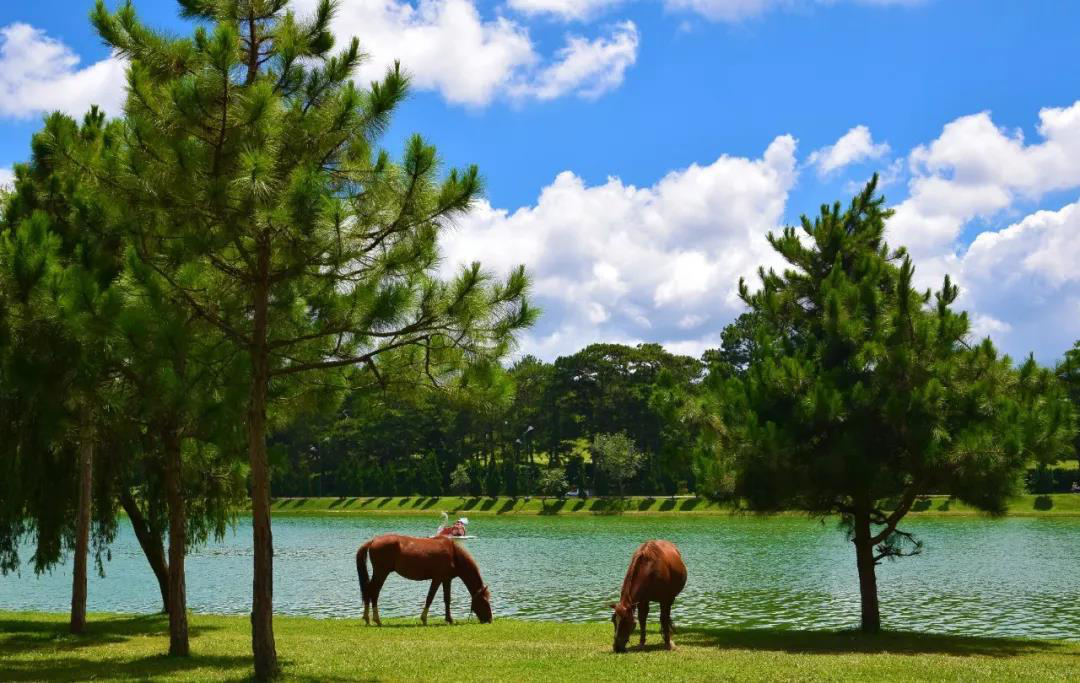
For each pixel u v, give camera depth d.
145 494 25.70
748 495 21.55
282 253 13.41
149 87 12.80
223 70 12.26
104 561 51.38
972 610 28.67
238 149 12.63
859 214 24.88
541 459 127.38
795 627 25.50
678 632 22.25
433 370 14.76
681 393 22.80
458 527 49.06
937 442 19.47
